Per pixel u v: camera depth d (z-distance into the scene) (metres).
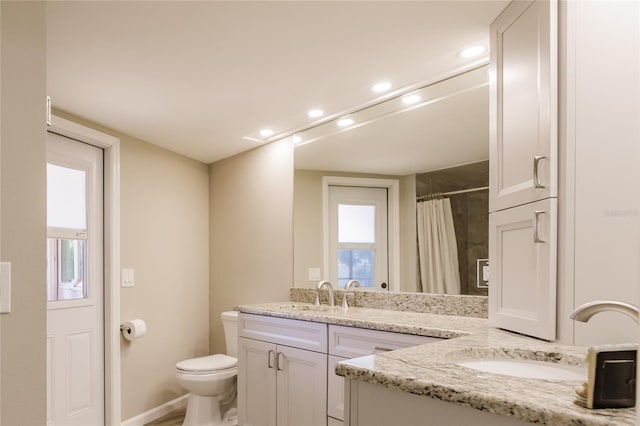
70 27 1.75
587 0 1.37
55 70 2.15
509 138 1.66
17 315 1.22
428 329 1.81
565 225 1.37
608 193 1.31
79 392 2.79
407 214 2.53
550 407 0.77
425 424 0.96
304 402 2.40
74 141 2.86
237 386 2.96
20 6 1.27
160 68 2.15
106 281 3.00
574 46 1.38
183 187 3.74
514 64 1.63
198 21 1.73
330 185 2.98
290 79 2.30
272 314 2.62
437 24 1.78
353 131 2.85
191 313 3.72
